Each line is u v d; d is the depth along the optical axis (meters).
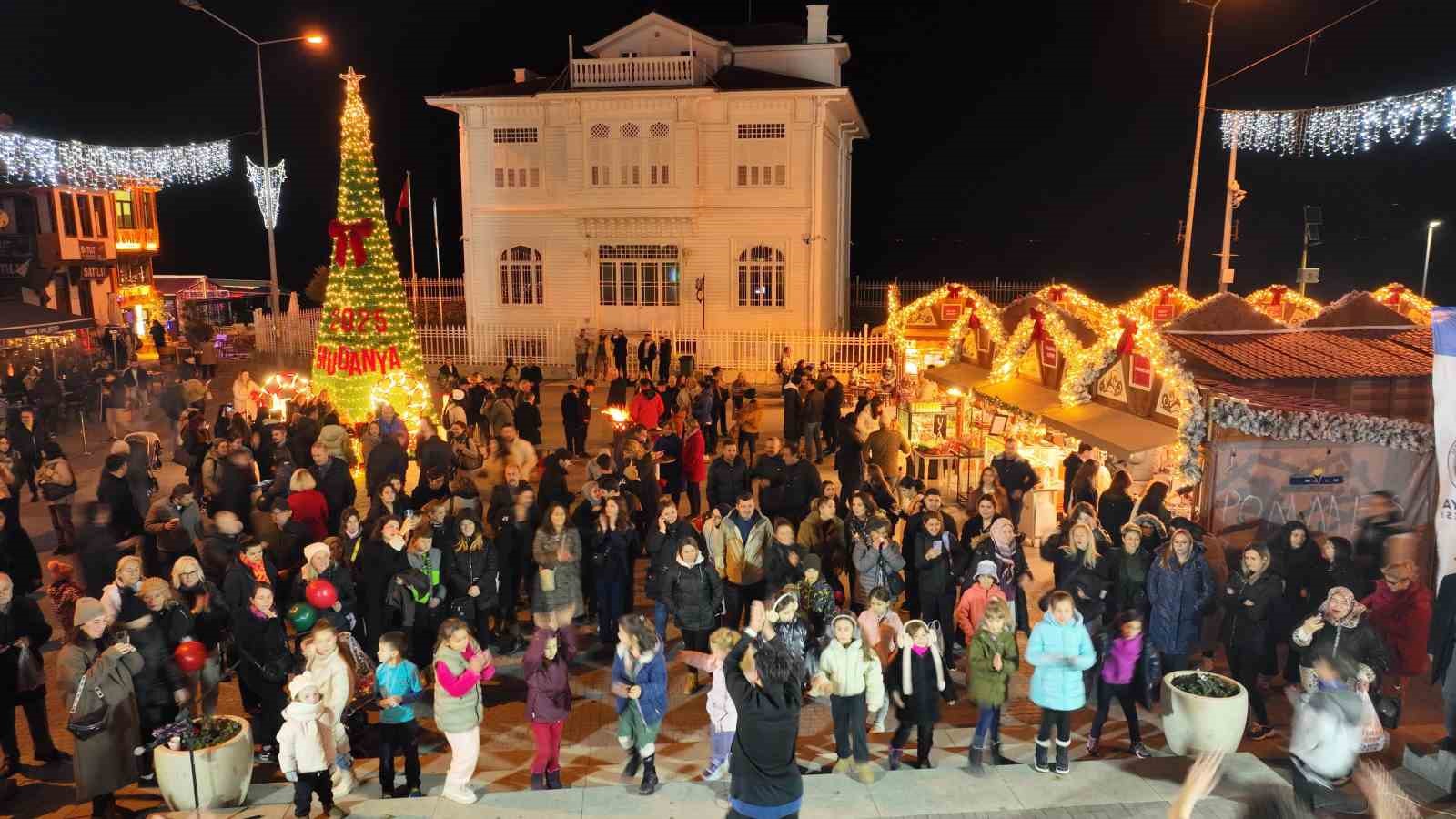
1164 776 7.72
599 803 7.37
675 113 31.23
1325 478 10.95
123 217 41.31
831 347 30.84
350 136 19.92
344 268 20.00
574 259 32.69
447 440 16.47
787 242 31.62
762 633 6.54
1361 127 20.25
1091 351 13.39
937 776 7.74
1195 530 8.84
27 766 8.20
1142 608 8.95
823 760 8.29
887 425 14.57
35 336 26.59
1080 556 9.29
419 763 7.85
